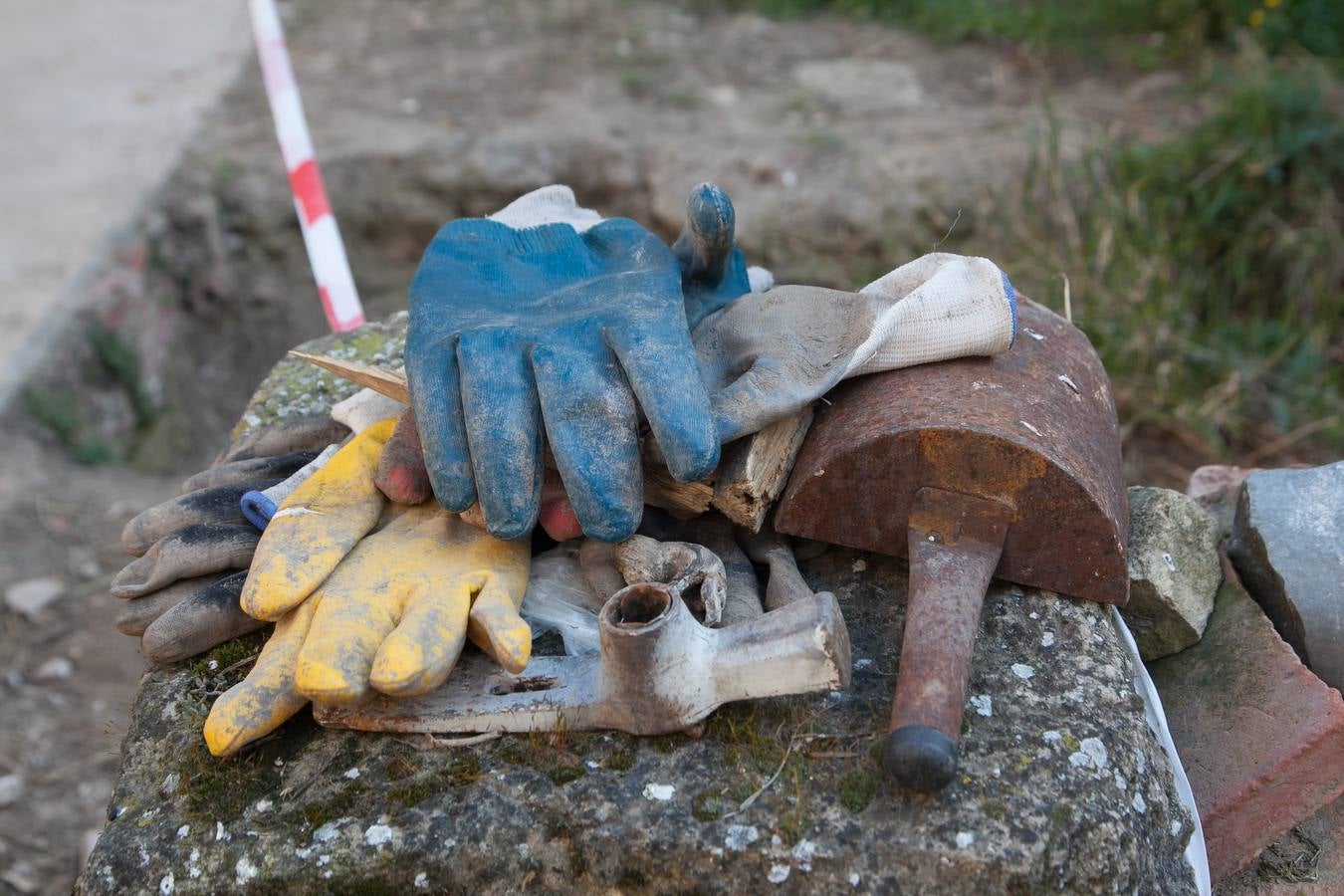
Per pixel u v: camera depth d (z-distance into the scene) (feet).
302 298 6.56
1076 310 4.96
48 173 6.84
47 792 3.82
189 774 2.27
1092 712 2.24
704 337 2.44
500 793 2.18
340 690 2.09
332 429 2.81
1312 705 2.39
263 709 2.19
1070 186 5.81
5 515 4.87
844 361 2.34
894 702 2.13
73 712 4.09
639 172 6.40
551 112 6.91
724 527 2.44
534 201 2.81
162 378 6.27
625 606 2.15
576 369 2.23
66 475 5.23
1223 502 3.00
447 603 2.18
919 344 2.40
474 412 2.20
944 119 6.63
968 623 2.18
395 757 2.24
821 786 2.15
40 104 7.80
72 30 9.11
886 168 6.08
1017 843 2.08
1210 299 5.59
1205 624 2.56
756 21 8.20
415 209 6.47
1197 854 2.28
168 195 6.55
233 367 6.57
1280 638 2.50
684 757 2.19
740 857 2.10
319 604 2.23
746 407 2.27
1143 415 4.85
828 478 2.33
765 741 2.19
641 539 2.31
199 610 2.38
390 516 2.42
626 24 8.24
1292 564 2.55
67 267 5.98
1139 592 2.52
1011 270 5.29
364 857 2.16
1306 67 6.28
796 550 2.50
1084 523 2.28
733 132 6.61
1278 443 4.82
